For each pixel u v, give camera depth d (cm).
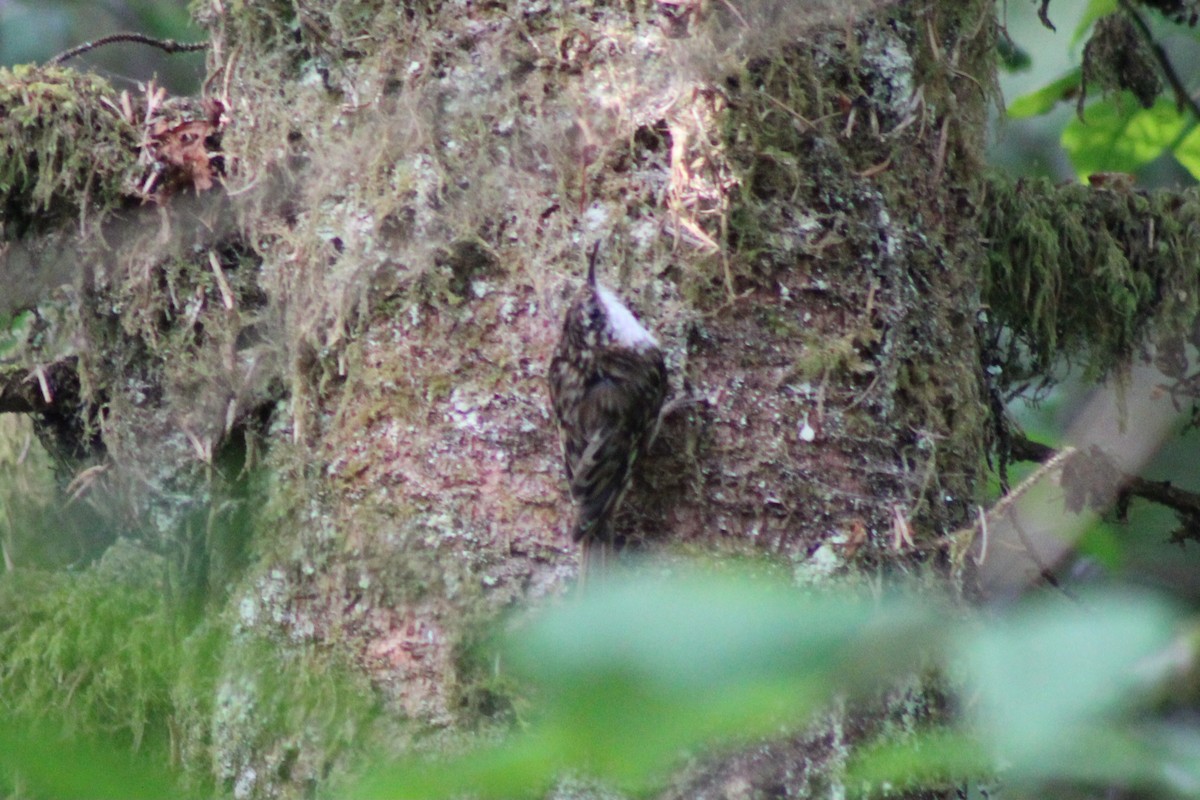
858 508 513
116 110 623
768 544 505
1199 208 720
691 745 181
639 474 506
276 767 509
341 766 495
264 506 564
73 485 627
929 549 522
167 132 607
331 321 536
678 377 509
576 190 518
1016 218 689
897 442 528
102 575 612
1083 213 710
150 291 605
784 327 517
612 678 155
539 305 515
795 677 156
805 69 525
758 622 157
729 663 155
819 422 514
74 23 1089
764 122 517
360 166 537
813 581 501
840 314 523
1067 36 1091
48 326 646
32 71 627
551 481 507
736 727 165
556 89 523
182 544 601
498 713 491
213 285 599
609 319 495
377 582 511
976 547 544
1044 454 705
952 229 567
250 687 527
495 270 521
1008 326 721
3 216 625
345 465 528
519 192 521
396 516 516
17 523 716
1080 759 189
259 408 580
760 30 518
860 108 535
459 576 504
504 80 525
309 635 527
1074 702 156
